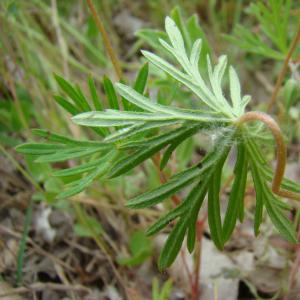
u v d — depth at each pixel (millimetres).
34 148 101
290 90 154
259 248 165
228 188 179
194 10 248
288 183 100
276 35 154
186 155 169
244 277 156
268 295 155
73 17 242
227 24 251
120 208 166
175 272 160
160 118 90
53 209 172
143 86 104
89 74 101
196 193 95
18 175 182
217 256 164
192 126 91
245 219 172
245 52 230
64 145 103
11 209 171
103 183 162
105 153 110
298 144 201
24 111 181
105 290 156
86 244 166
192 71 99
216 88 99
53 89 190
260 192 100
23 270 154
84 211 164
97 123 88
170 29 102
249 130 98
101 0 229
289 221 102
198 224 137
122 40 248
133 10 256
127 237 167
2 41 180
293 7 223
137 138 102
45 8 206
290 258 159
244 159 96
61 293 152
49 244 165
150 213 171
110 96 102
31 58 196
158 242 165
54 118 180
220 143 93
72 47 211
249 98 99
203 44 150
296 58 154
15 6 169
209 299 154
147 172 172
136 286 158
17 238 163
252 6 157
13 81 184
